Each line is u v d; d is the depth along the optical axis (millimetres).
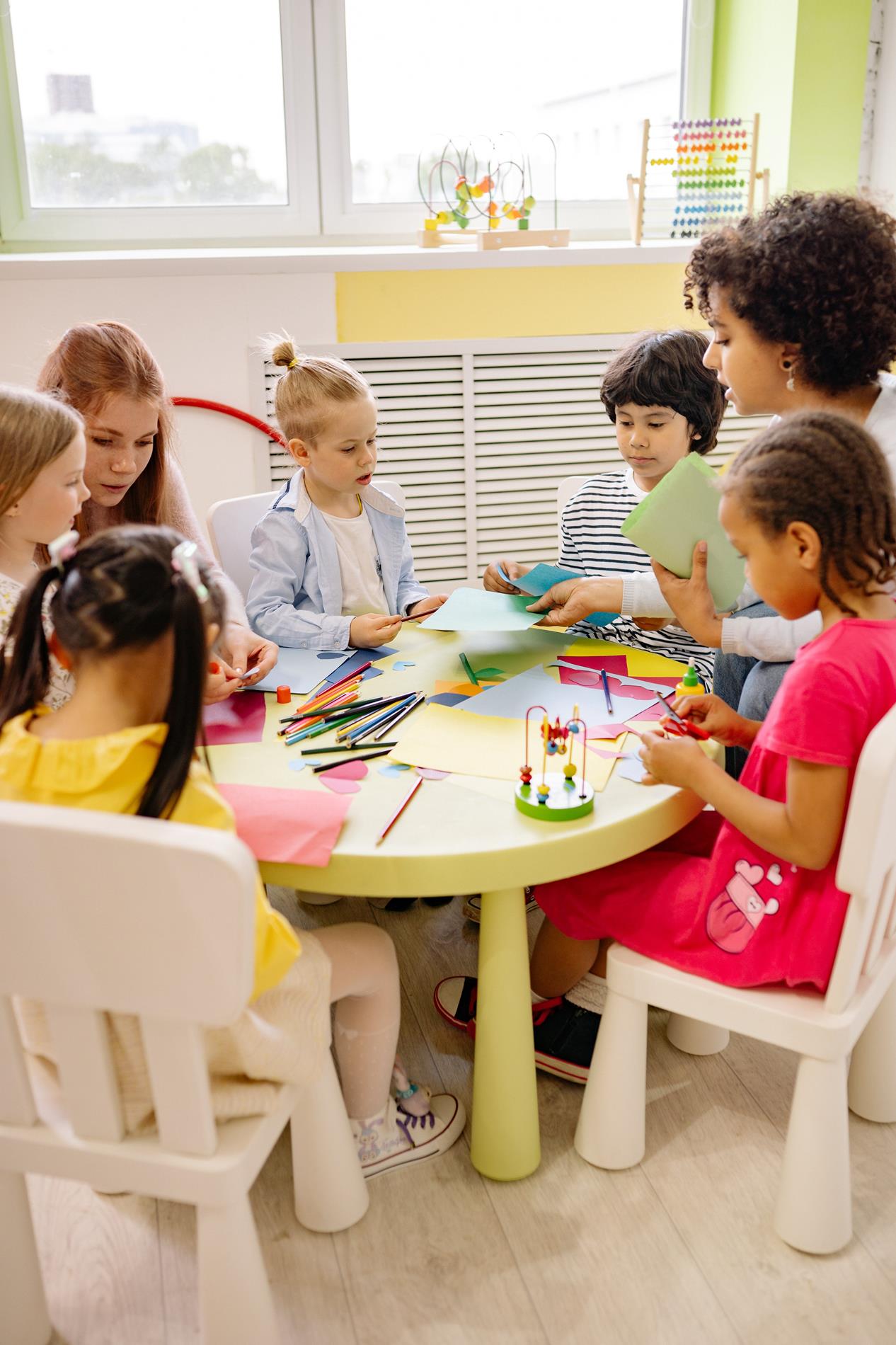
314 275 2443
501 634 1672
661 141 2789
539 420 2682
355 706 1358
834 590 1051
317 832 1062
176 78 2500
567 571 1616
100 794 886
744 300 1317
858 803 979
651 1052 1512
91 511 1668
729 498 1079
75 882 792
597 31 2664
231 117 2557
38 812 787
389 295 2496
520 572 1766
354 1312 1120
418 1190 1275
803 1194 1159
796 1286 1140
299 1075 1007
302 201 2639
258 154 2605
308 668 1535
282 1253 1191
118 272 2340
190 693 888
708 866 1234
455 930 1784
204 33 2479
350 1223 1216
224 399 2486
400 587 1909
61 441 1258
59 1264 1187
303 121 2570
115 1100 912
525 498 2750
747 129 2695
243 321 2439
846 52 2504
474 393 2611
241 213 2619
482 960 1206
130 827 767
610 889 1258
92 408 1493
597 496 1830
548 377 2650
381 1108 1295
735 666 1670
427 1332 1098
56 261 2307
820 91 2525
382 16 2541
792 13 2463
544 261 2543
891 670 1033
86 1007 859
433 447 2656
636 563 1770
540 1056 1432
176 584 917
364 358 2520
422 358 2555
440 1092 1418
